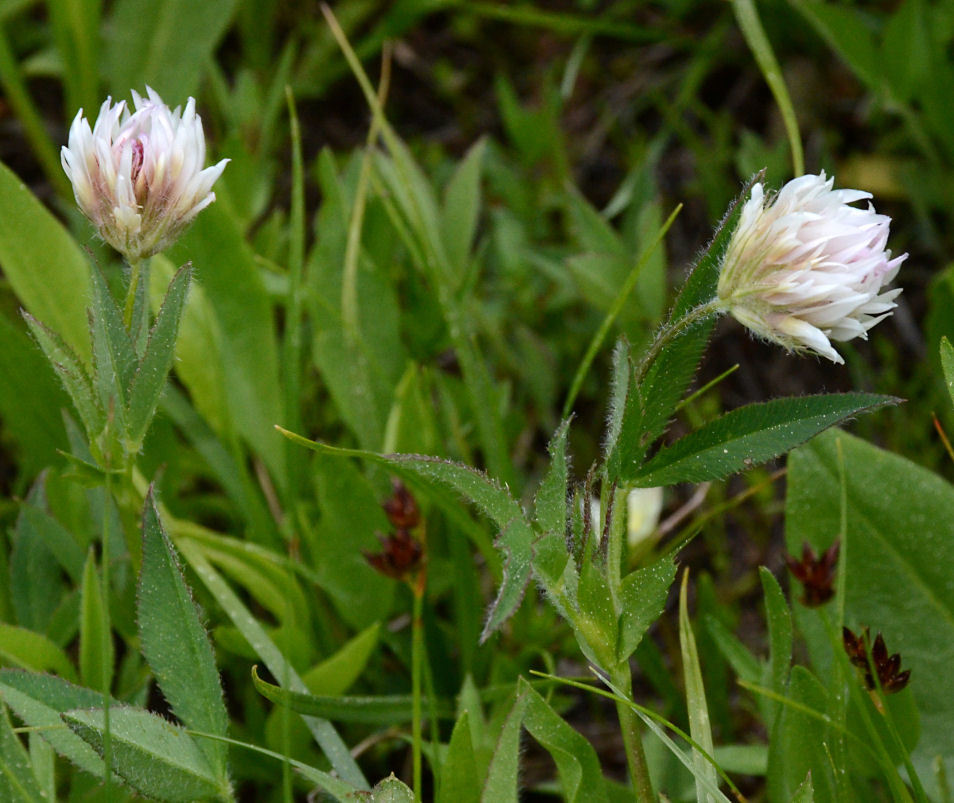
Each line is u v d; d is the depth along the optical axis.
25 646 0.62
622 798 0.62
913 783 0.59
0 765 0.58
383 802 0.57
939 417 0.77
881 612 0.64
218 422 0.70
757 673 0.64
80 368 0.58
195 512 0.74
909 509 0.64
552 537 0.57
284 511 0.72
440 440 0.71
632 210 0.89
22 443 0.69
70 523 0.68
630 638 0.58
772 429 0.57
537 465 0.82
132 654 0.65
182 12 0.85
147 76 0.85
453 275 0.75
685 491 0.78
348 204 0.75
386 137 0.72
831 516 0.64
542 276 0.90
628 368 0.57
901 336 0.90
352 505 0.66
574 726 0.71
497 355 0.85
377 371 0.72
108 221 0.58
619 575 0.58
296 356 0.69
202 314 0.69
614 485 0.58
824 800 0.60
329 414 0.78
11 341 0.67
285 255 0.86
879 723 0.61
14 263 0.66
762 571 0.60
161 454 0.68
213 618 0.68
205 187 0.59
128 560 0.66
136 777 0.57
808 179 0.57
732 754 0.64
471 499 0.56
